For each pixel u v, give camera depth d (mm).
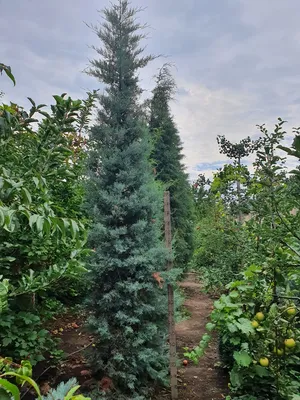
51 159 2006
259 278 2719
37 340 2910
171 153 7344
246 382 2723
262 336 2387
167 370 3348
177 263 7500
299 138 1624
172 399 3078
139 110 3379
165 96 7105
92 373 3107
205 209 11195
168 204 3334
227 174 7375
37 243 2707
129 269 3061
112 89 3373
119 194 3119
